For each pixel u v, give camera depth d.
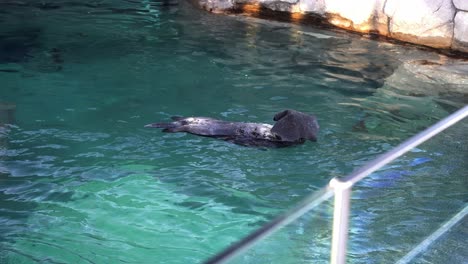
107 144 6.46
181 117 7.05
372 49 9.91
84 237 4.78
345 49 9.90
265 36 10.45
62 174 5.77
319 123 7.16
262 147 6.46
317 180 5.80
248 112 7.43
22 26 10.60
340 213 2.31
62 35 10.20
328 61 9.34
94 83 8.21
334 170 6.01
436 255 3.59
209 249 4.66
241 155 6.28
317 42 10.20
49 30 10.45
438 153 4.96
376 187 4.39
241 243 2.02
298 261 3.05
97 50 9.54
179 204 5.32
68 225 4.93
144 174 5.84
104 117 7.16
